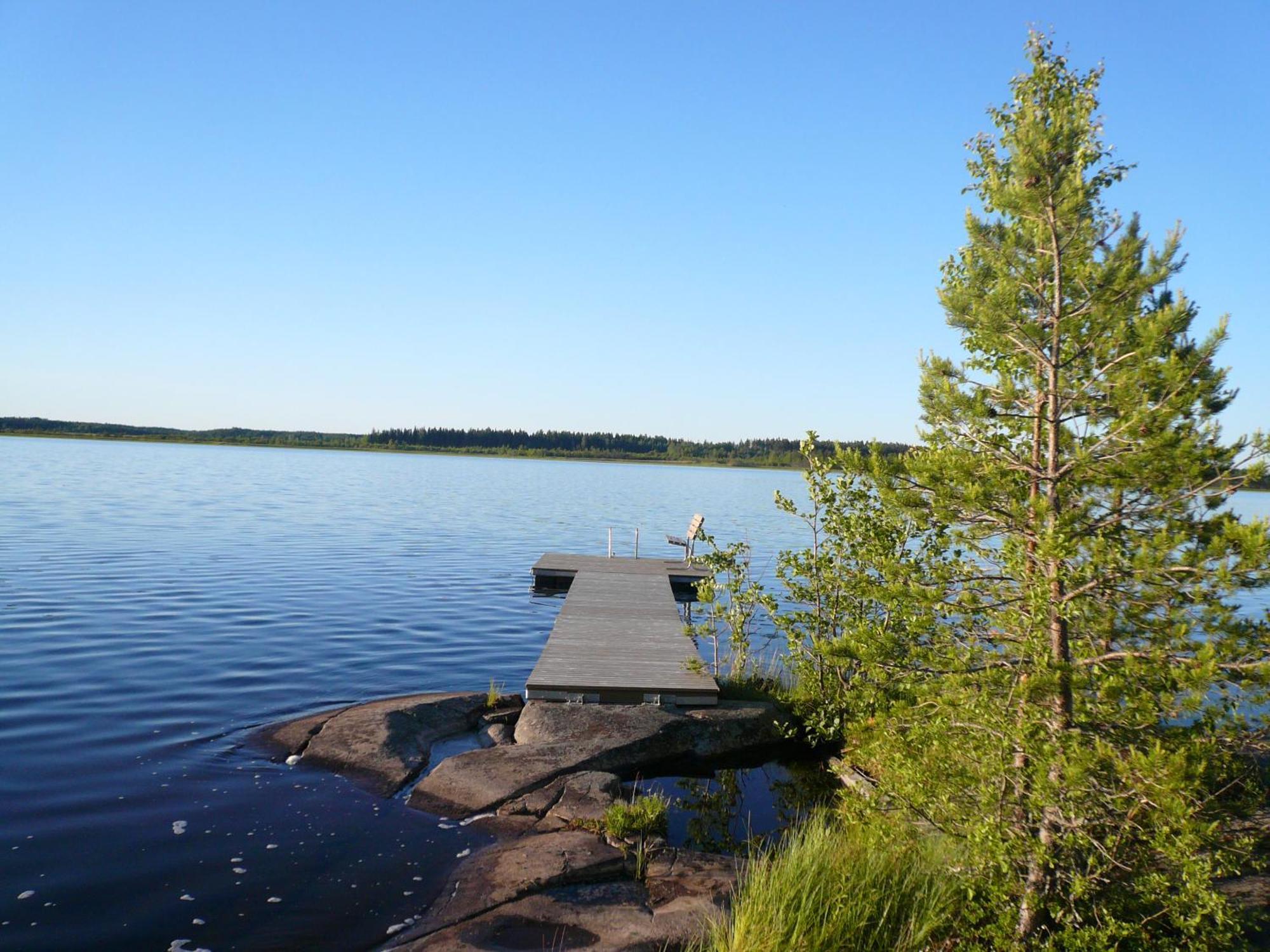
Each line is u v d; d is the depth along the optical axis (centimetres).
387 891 638
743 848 775
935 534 769
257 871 660
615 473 9975
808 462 1088
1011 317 562
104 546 2370
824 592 1079
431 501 4728
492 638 1570
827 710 1002
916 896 567
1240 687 500
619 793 832
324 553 2481
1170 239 550
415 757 916
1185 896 493
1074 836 530
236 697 1119
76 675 1170
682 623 1488
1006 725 545
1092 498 600
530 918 594
